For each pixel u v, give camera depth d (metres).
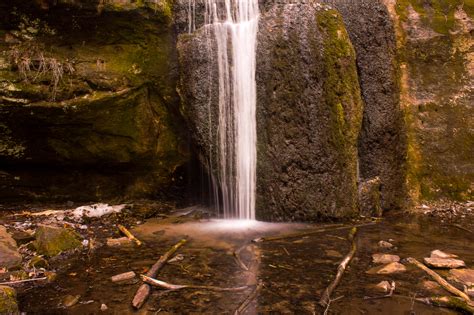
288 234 5.72
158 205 7.23
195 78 6.76
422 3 7.59
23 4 5.87
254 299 3.83
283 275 4.38
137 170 7.22
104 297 3.89
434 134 7.52
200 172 7.39
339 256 4.92
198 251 5.13
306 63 6.40
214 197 7.13
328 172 6.43
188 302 3.79
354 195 6.59
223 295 3.93
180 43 6.91
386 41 7.30
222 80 6.70
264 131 6.52
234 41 6.66
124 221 6.45
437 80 7.62
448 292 3.95
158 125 7.19
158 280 4.20
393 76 7.32
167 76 7.06
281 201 6.45
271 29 6.54
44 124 6.25
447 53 7.61
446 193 7.31
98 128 6.58
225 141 6.72
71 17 6.17
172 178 7.44
